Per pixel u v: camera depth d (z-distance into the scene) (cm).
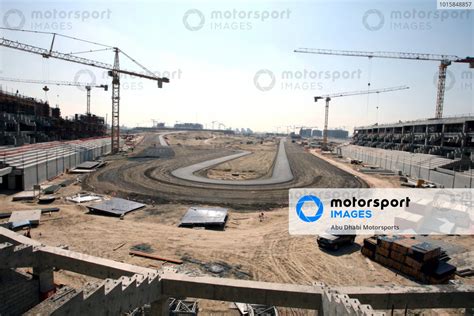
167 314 1356
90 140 9219
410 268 1948
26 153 4834
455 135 6244
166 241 2420
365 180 5381
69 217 2928
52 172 4731
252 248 2339
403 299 1223
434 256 1945
